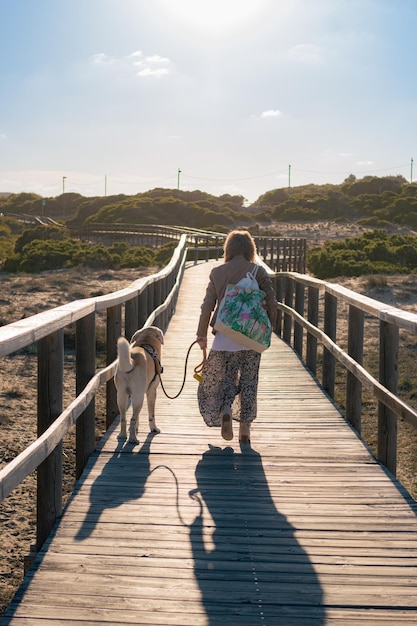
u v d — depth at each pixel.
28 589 3.39
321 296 23.27
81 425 5.52
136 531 4.09
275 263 32.22
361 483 4.96
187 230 41.09
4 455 8.76
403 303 21.95
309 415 6.89
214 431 6.30
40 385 4.38
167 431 6.29
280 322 13.62
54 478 4.32
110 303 5.93
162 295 13.99
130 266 32.06
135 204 72.88
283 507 4.50
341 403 11.36
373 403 11.78
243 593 3.39
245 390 5.54
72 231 61.19
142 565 3.66
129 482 4.93
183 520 4.27
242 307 5.21
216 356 5.42
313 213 70.06
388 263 31.02
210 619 3.15
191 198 89.62
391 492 4.79
